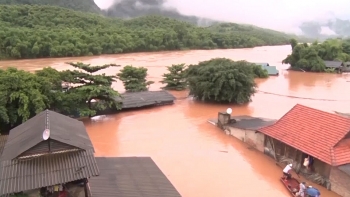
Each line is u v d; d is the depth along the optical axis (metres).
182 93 47.75
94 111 32.62
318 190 18.50
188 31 136.00
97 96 33.38
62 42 92.56
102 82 33.59
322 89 54.25
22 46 83.69
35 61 81.50
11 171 12.70
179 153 25.25
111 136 29.02
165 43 121.25
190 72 43.41
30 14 112.94
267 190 19.78
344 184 18.41
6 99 26.42
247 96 41.69
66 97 30.70
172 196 15.55
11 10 110.56
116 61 84.88
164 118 34.94
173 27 139.38
